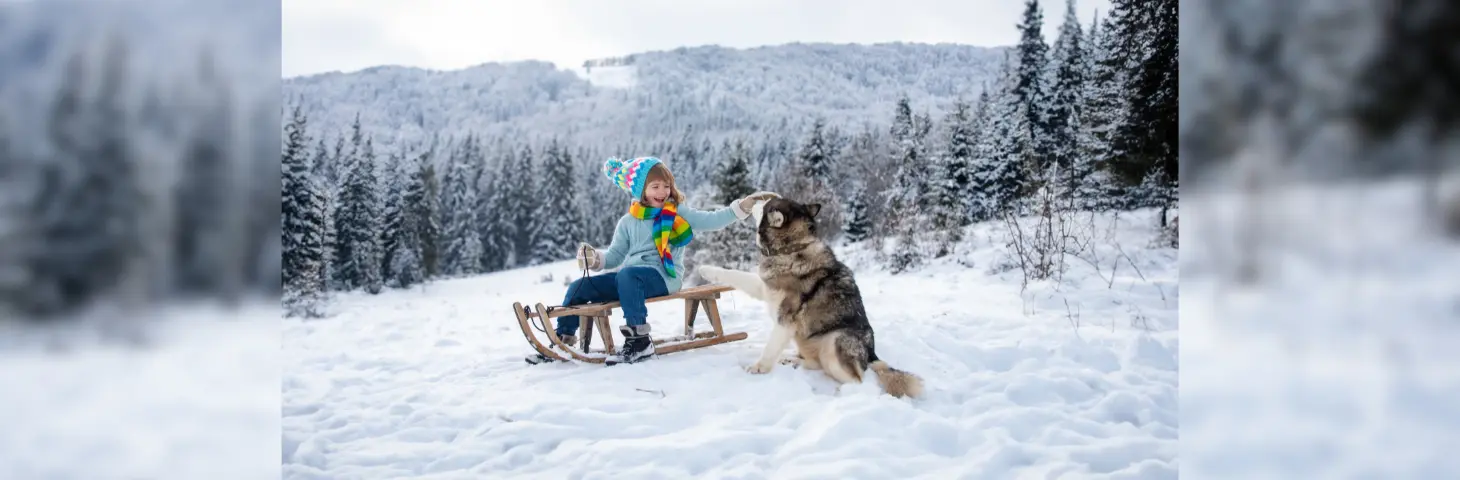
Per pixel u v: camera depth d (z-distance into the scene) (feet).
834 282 13.28
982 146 58.75
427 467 9.66
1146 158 35.86
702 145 274.77
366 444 10.52
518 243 134.21
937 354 14.49
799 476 8.79
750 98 569.64
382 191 86.22
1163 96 32.24
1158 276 23.81
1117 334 15.98
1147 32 33.76
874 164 102.22
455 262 119.34
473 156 163.84
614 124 523.70
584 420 11.07
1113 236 31.71
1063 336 15.88
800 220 13.50
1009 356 14.62
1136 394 11.73
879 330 15.99
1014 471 9.08
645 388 12.69
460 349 17.72
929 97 342.85
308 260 41.50
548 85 606.96
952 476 8.82
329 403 12.60
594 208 173.58
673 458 9.52
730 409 11.62
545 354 14.90
